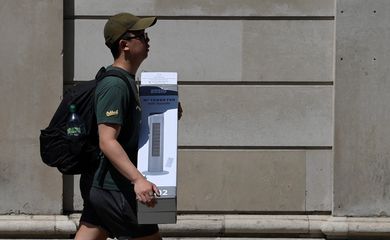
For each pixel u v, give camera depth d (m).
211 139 9.75
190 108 9.74
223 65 9.73
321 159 9.78
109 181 6.65
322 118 9.77
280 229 9.64
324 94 9.75
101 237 6.87
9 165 9.60
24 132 9.59
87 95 6.68
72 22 9.72
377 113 9.55
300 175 9.78
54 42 9.54
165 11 9.70
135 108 6.66
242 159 9.76
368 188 9.60
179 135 9.73
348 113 9.56
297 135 9.77
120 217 6.68
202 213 9.78
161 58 9.73
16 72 9.55
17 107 9.57
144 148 6.66
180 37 9.71
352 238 9.63
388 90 9.55
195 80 9.73
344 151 9.59
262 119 9.76
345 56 9.54
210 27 9.72
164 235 9.69
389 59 9.52
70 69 9.73
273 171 9.77
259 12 9.69
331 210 9.75
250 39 9.71
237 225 9.64
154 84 6.80
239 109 9.75
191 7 9.70
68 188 9.78
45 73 9.55
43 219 9.57
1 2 9.51
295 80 9.73
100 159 6.70
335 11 9.57
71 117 6.65
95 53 9.73
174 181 6.57
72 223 9.54
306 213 9.79
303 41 9.72
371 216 9.62
